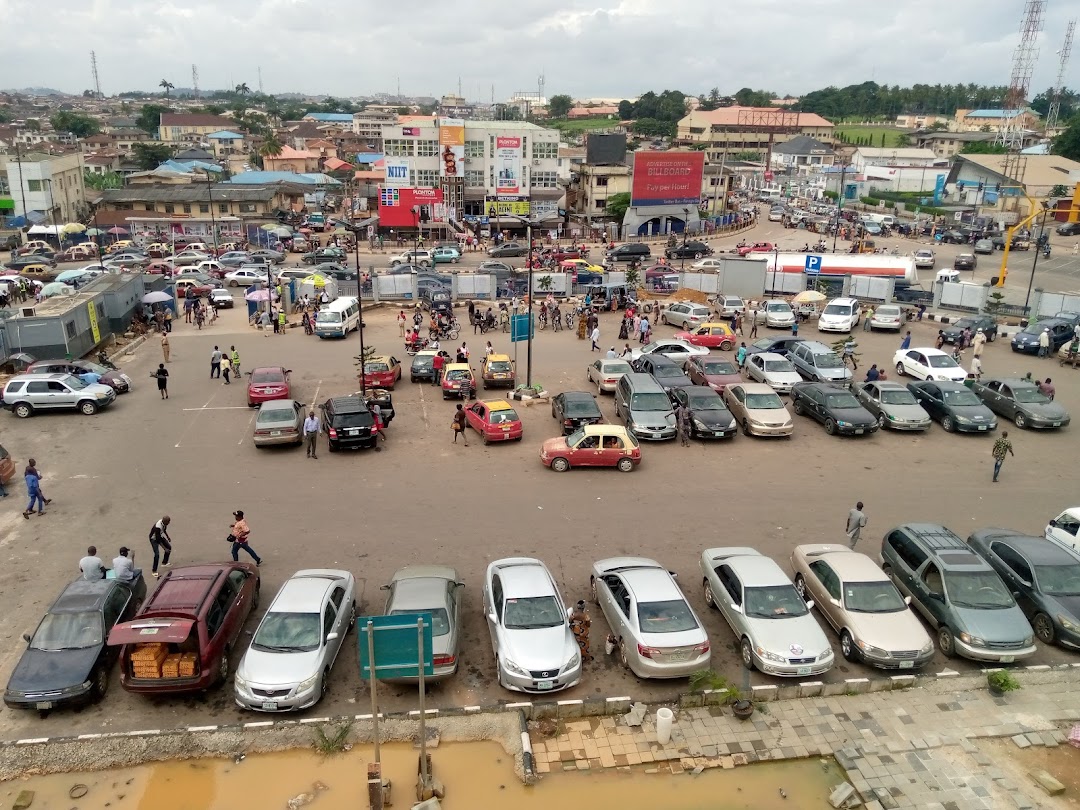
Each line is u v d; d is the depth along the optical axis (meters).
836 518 19.95
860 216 98.69
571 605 15.81
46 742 11.62
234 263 62.41
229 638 13.73
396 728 12.25
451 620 13.75
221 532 18.95
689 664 13.21
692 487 21.92
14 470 22.73
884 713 12.87
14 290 49.50
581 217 94.25
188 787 11.39
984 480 22.53
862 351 38.50
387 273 55.59
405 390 31.84
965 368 34.97
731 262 51.41
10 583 16.50
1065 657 14.52
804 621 14.02
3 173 82.00
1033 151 124.75
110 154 127.38
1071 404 29.66
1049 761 11.88
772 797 11.26
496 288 50.44
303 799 11.20
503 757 11.96
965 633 13.96
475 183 83.25
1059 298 43.62
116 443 25.16
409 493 21.38
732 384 28.61
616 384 29.52
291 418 24.73
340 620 14.10
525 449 24.94
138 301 43.12
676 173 84.19
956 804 11.05
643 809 10.97
